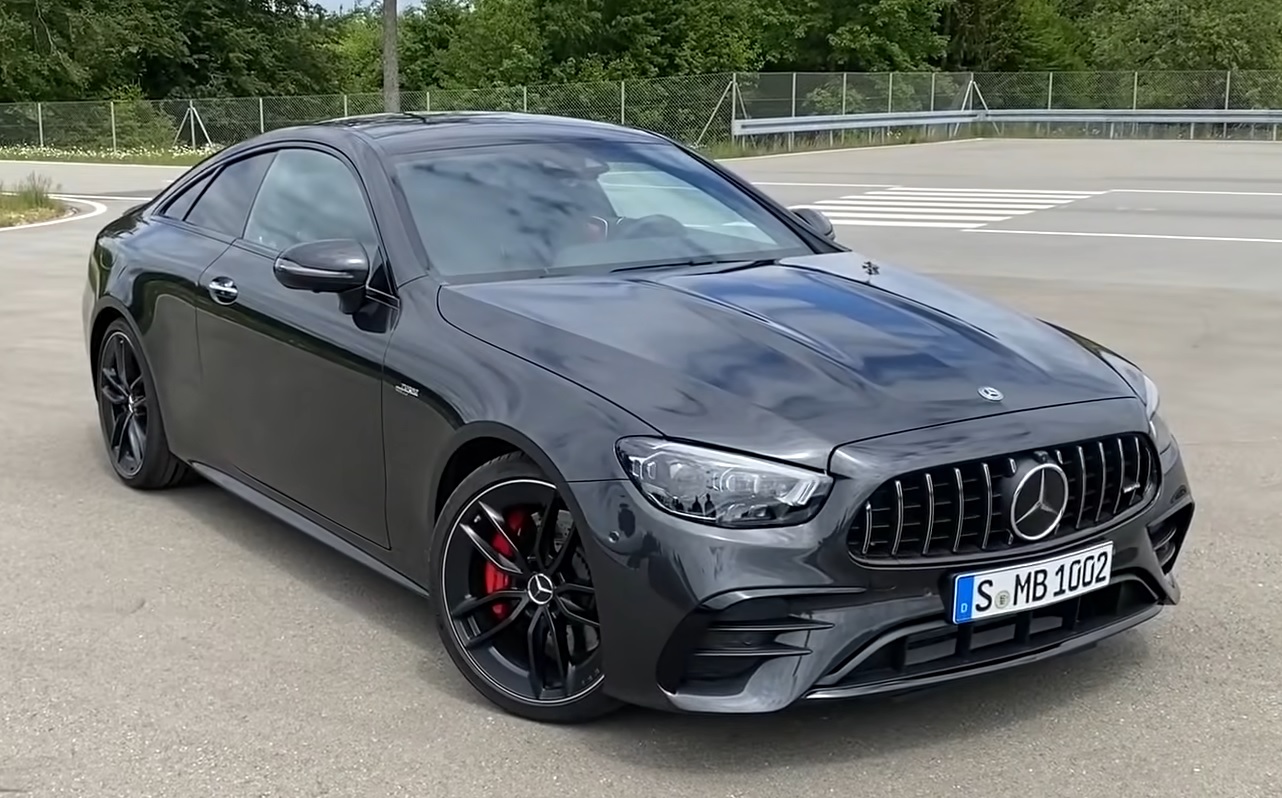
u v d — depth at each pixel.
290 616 4.08
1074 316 9.20
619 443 3.02
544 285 3.75
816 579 2.88
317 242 3.82
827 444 2.95
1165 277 11.01
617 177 4.48
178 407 4.90
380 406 3.70
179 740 3.29
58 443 6.07
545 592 3.26
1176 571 4.43
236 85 47.53
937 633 3.02
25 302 9.92
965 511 3.01
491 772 3.11
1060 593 3.12
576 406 3.14
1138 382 3.55
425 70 55.78
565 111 34.16
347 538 4.01
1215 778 3.07
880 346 3.38
